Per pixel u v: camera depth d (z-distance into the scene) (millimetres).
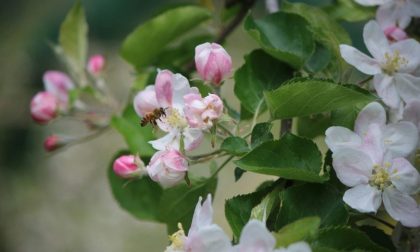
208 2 758
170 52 771
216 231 490
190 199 637
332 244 523
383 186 546
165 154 562
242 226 551
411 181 546
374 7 692
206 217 508
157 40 742
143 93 597
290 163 558
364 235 522
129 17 1805
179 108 571
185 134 568
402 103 578
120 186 742
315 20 639
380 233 567
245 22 637
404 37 621
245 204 558
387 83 579
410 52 583
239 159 553
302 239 493
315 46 632
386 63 581
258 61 625
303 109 570
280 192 555
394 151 554
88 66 832
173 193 635
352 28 1045
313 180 549
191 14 729
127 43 742
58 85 836
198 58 590
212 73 587
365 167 546
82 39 813
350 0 699
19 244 1806
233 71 621
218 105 559
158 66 762
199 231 490
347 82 608
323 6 704
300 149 559
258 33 612
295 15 636
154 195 740
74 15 804
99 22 1810
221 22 764
